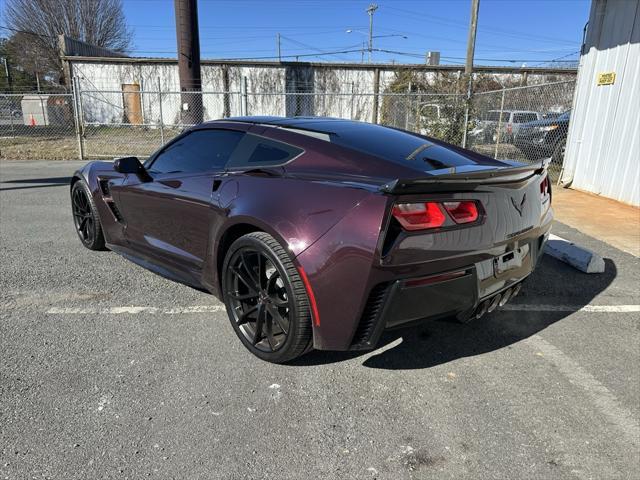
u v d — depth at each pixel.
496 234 2.42
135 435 2.09
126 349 2.82
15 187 8.51
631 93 7.06
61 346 2.84
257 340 2.70
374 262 2.12
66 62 23.27
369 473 1.92
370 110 23.33
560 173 8.85
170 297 3.59
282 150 2.85
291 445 2.07
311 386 2.50
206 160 3.28
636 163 6.99
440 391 2.49
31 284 3.80
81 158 13.61
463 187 2.27
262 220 2.47
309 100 23.30
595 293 3.83
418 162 2.67
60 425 2.14
